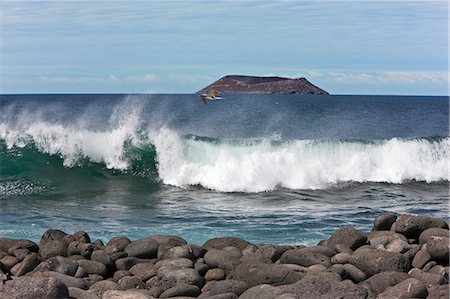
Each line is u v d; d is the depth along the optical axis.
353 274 9.62
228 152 21.41
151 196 19.02
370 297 8.31
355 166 21.92
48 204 17.61
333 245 11.17
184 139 21.73
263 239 13.18
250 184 20.53
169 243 10.95
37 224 14.72
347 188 20.66
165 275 9.56
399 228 11.72
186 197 18.89
